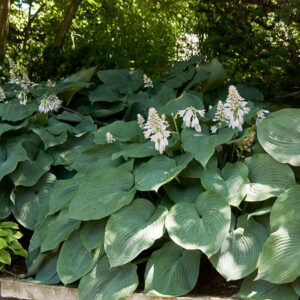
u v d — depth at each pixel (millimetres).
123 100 5234
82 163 4137
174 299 3127
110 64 7234
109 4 8984
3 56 6676
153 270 3254
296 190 3184
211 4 6270
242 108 3619
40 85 5406
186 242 3062
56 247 3629
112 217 3357
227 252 3148
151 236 3193
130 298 3217
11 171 4012
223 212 3143
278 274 2938
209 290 3410
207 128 3744
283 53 5445
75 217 3418
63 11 9562
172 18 8875
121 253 3191
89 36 8984
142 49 8688
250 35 5914
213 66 5367
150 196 3656
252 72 6062
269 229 3246
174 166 3441
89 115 5129
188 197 3518
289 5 5211
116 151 4098
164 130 3477
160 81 5836
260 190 3330
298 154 3359
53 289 3471
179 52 8789
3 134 4453
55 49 6801
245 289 3143
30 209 4156
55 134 4457
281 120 3467
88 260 3453
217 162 3592
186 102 4008
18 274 3840
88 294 3271
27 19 10523
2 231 3721
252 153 3787
